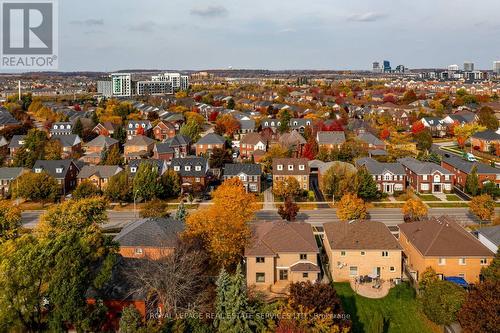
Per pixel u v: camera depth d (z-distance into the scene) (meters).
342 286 57.66
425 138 139.25
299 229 63.59
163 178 97.50
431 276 54.50
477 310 42.66
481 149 143.12
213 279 55.25
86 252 46.00
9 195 101.31
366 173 94.50
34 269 42.34
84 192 93.44
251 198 72.81
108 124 167.62
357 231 61.34
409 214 78.62
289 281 58.66
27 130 155.38
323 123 160.88
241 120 175.00
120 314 47.00
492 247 61.12
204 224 59.75
